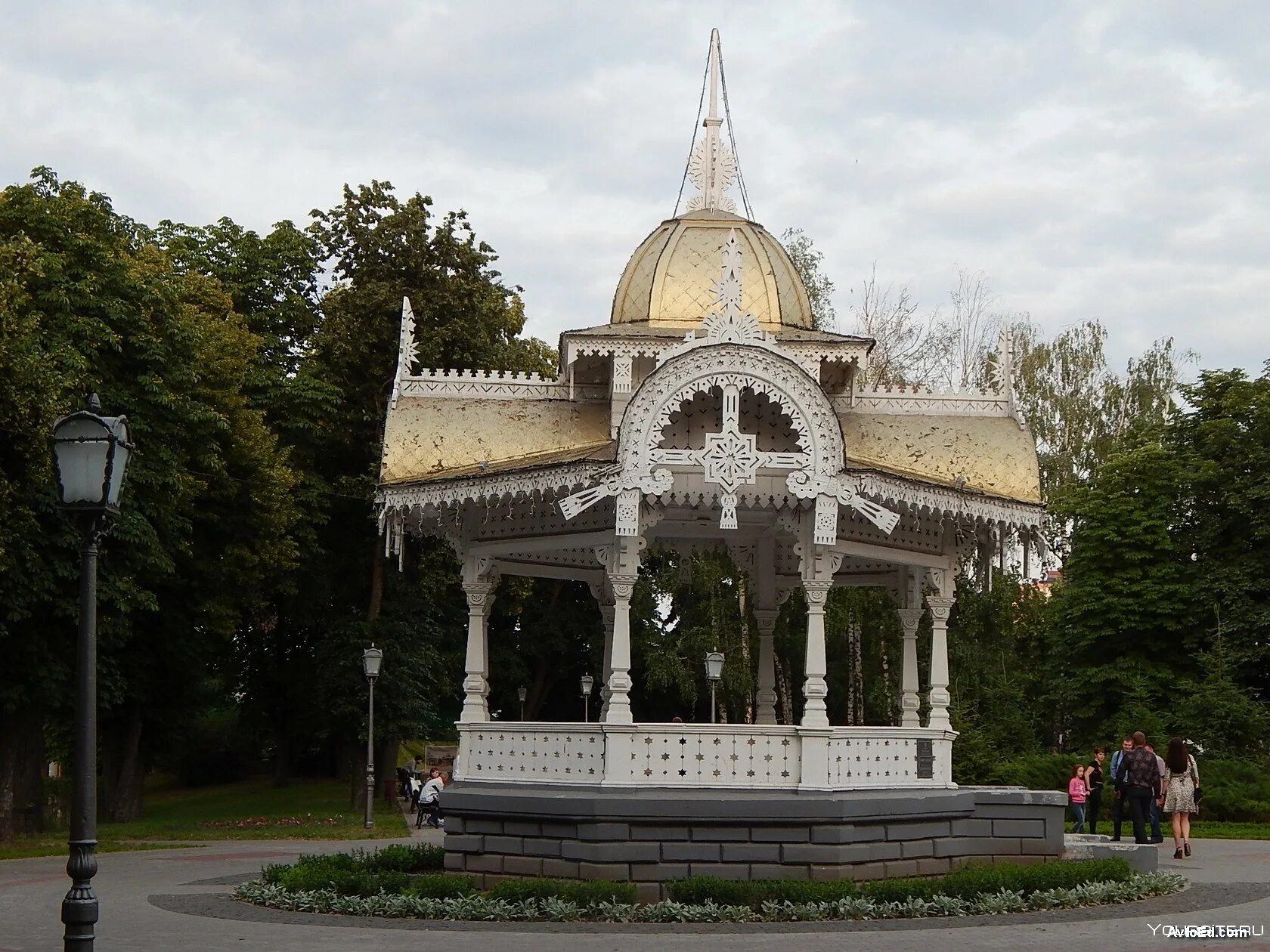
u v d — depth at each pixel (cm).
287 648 4791
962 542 2175
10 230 3206
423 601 4475
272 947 1399
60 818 3972
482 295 4388
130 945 1420
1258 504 4322
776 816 1758
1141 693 4188
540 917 1628
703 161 2377
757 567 2300
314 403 4156
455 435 2123
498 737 1994
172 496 3291
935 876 1883
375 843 3256
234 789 5638
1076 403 5753
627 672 1861
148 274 3444
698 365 1827
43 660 3083
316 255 4616
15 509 2759
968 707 4322
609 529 1925
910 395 2227
